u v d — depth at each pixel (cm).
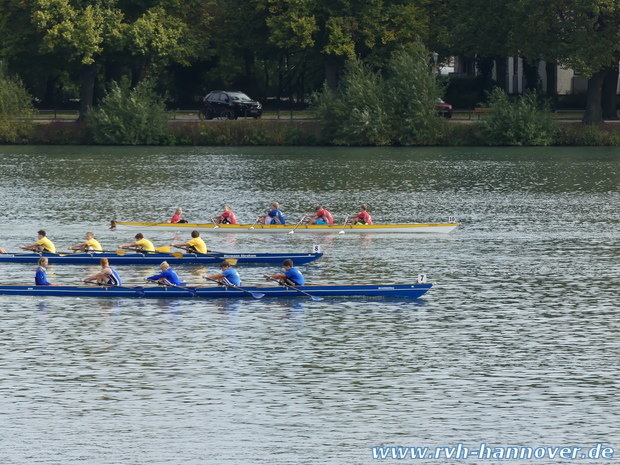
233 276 14250
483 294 14475
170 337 12062
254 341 11906
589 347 11625
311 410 9531
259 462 8381
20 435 8906
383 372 10675
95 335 12138
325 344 11781
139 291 14225
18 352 11381
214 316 13125
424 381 10369
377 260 17275
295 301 14038
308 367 10850
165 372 10656
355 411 9506
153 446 8688
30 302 13888
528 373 10625
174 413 9431
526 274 15925
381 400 9794
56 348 11556
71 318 12975
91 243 17162
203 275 16225
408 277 15800
